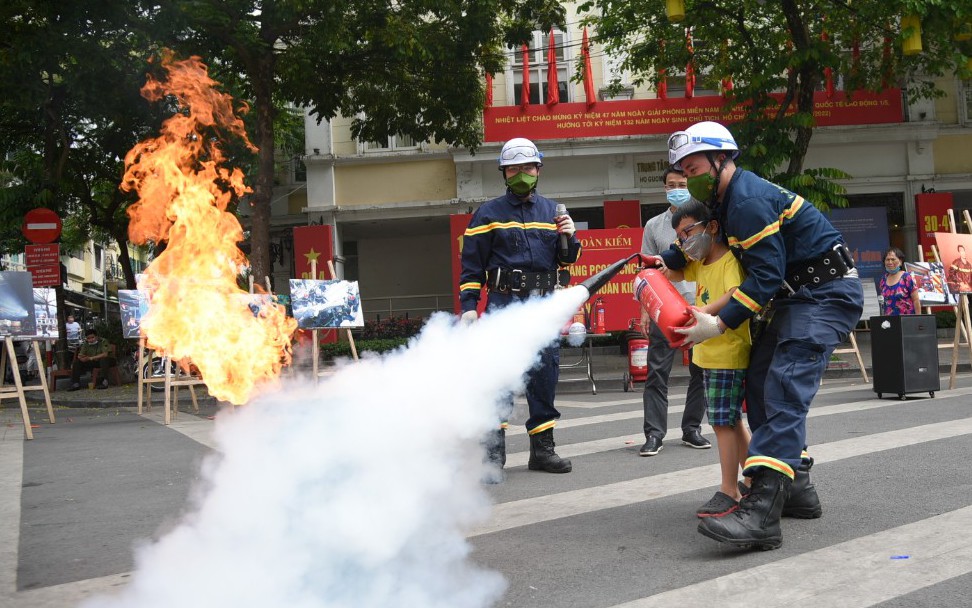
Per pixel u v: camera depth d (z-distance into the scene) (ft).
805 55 46.14
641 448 18.85
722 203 11.85
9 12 42.29
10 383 71.67
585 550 11.34
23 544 12.80
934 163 64.49
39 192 52.80
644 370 38.47
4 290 26.99
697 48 56.85
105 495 16.53
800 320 11.60
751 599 9.15
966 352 50.75
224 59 49.32
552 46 62.18
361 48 50.01
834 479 15.05
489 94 62.54
